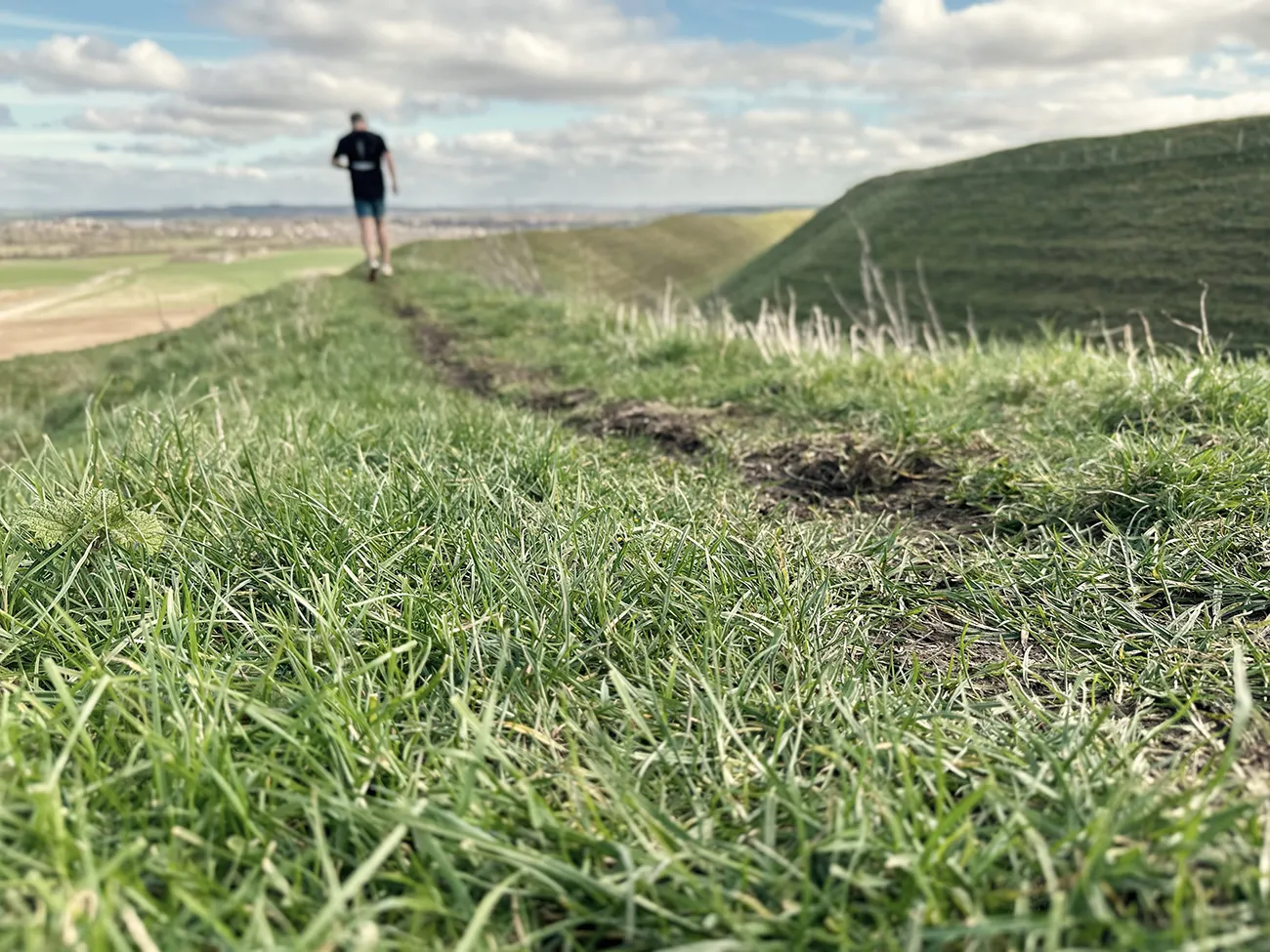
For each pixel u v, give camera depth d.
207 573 2.14
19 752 1.29
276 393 6.43
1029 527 2.84
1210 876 1.12
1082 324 28.11
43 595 2.05
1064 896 1.04
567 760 1.50
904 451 3.63
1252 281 26.52
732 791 1.42
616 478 3.27
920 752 1.50
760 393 5.41
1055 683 1.86
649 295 55.12
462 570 2.28
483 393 7.03
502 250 32.72
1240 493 2.58
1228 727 1.59
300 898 1.09
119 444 3.26
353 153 18.77
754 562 2.42
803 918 1.05
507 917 1.16
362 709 1.59
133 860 1.13
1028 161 42.22
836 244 42.66
